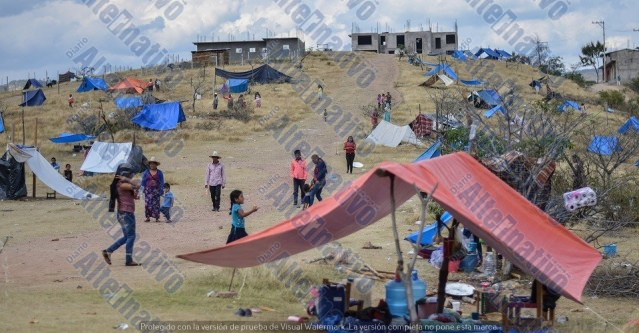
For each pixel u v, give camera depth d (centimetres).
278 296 1166
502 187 1027
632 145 1955
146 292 1155
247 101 5922
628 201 1919
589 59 10338
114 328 904
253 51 9681
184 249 1677
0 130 4588
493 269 1421
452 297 1190
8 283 1236
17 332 856
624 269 1398
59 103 6353
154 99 5509
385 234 1883
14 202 2806
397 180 917
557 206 1431
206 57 8794
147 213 2195
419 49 11506
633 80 8625
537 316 1006
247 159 3831
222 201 2672
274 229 972
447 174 961
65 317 956
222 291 1166
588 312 1188
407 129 4050
